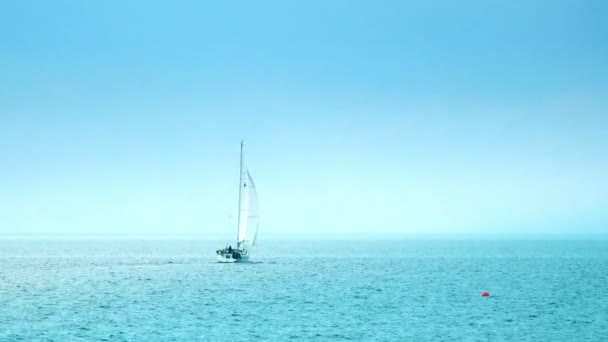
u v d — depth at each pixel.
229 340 55.75
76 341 55.03
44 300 80.38
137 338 56.34
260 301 79.50
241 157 131.38
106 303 77.44
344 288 94.94
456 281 107.25
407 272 128.25
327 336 57.62
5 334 57.88
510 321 65.12
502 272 128.75
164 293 87.81
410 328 61.34
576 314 69.56
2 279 109.44
